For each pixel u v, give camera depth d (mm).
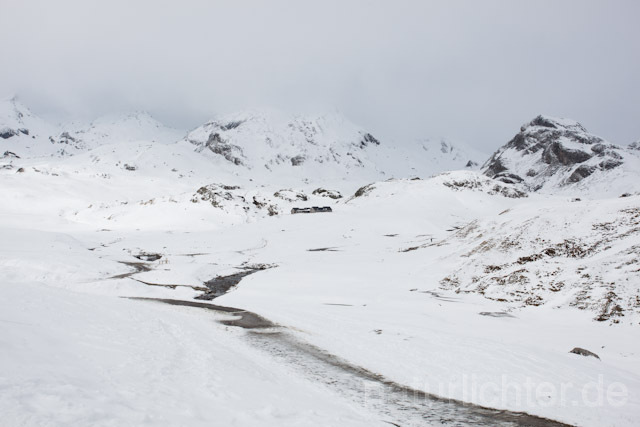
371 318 31594
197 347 19641
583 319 31828
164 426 9672
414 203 142875
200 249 86562
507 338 26531
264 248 89875
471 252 54812
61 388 10281
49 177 189750
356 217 126375
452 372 18906
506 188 163500
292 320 30312
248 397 13609
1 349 12039
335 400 15414
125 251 79750
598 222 46844
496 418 14422
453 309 35969
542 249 46000
